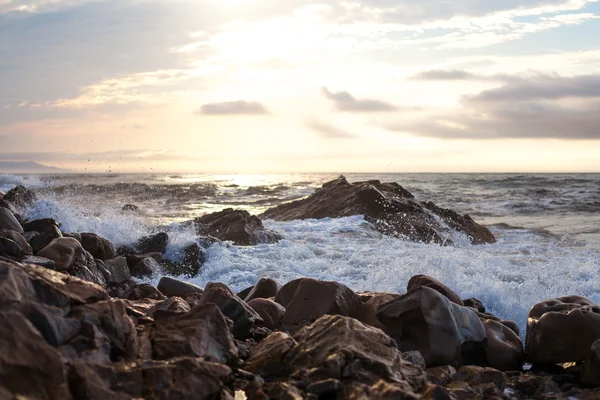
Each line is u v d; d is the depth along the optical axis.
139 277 10.46
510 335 5.96
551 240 17.58
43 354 3.16
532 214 26.05
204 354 4.06
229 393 3.77
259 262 11.38
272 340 4.62
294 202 19.98
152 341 4.11
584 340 5.41
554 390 4.99
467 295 8.49
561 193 36.66
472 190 41.62
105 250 9.98
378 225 16.59
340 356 4.05
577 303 6.09
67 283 3.92
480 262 10.71
